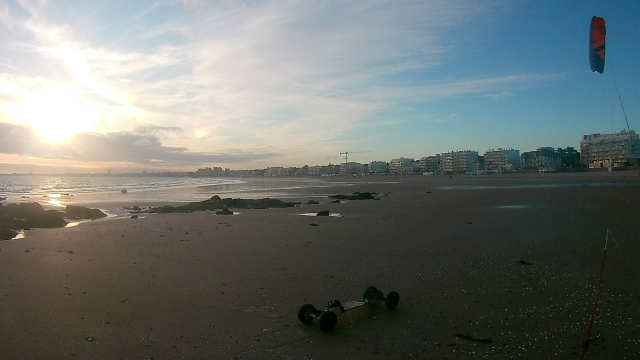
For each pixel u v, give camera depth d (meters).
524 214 21.25
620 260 10.59
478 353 5.58
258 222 19.98
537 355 5.50
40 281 8.97
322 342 5.93
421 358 5.44
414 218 20.56
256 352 5.60
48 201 41.47
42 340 5.89
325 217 22.03
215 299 7.85
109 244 13.70
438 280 9.05
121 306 7.41
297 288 8.59
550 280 8.93
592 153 129.12
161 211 29.31
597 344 5.79
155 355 5.48
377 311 7.14
